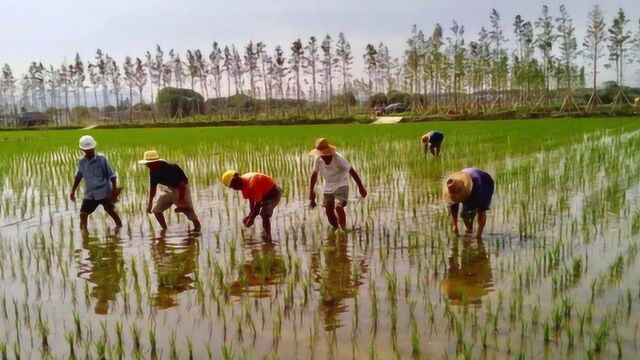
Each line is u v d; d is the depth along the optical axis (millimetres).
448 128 34312
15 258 7742
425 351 4586
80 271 7078
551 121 40906
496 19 63844
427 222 9070
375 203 10742
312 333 5016
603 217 8953
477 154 18328
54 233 9195
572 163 15188
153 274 6859
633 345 4531
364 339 4859
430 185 12656
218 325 5273
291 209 10453
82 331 5258
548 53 61219
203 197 12023
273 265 7055
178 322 5383
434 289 6016
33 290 6426
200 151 21812
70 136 39031
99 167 9344
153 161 8750
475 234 8242
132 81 79938
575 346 4547
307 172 15055
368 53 74312
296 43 71875
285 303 5676
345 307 5602
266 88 74438
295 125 50281
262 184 8203
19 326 5398
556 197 10695
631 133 25297
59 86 87875
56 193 13047
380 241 8016
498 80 63656
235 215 10109
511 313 5168
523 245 7574
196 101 77750
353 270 6770
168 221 9789
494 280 6234
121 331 5219
